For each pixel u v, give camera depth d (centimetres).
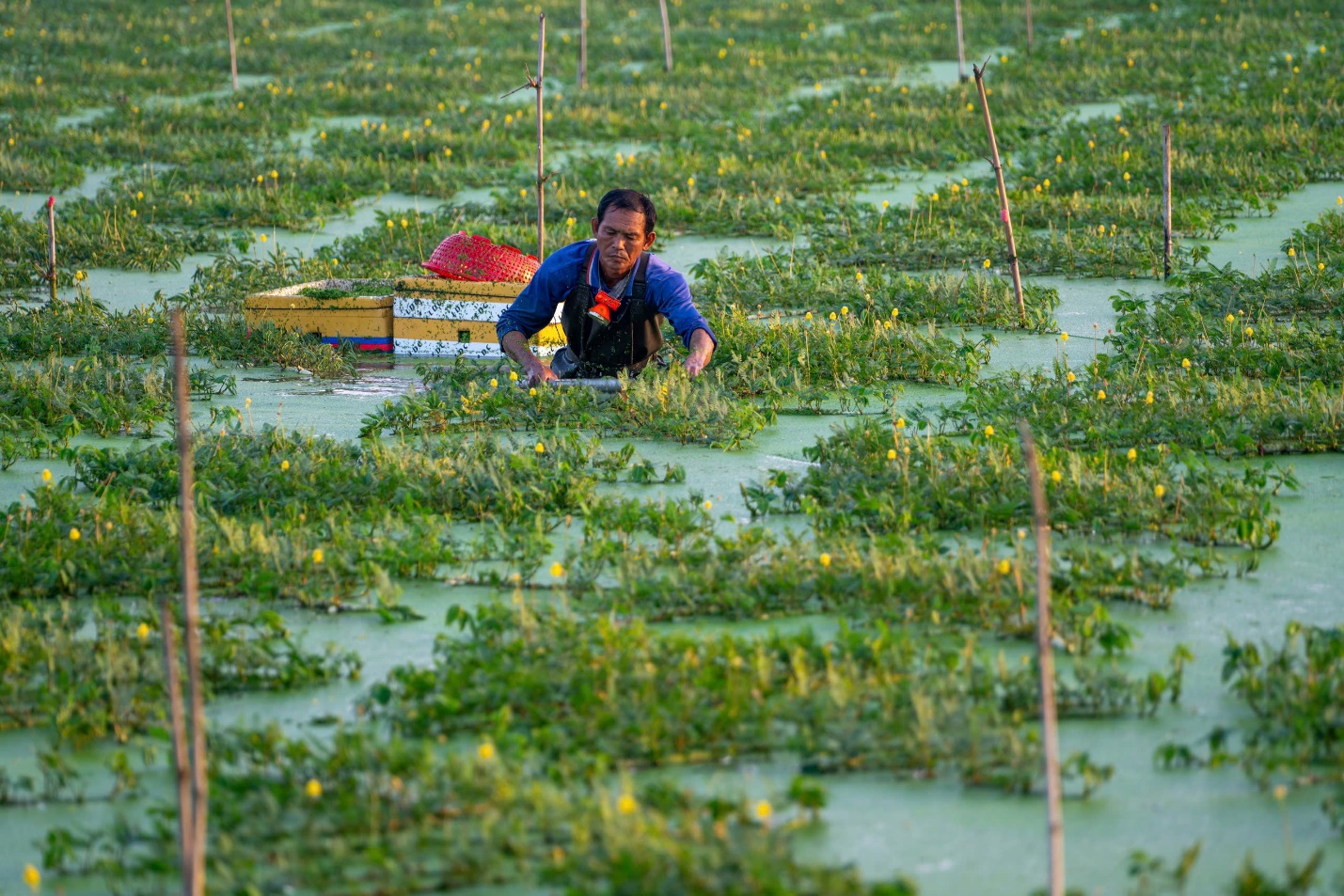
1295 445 1238
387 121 3362
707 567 938
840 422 1358
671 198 2508
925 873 636
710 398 1330
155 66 4297
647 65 4191
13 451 1252
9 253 2153
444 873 635
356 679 834
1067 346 1642
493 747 707
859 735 720
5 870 657
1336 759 715
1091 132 2950
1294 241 2053
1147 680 788
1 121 3381
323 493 1130
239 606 938
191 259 2219
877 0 5397
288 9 5403
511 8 5544
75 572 969
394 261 2097
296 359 1627
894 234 2192
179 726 596
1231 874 630
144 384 1450
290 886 627
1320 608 905
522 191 2519
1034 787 704
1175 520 1052
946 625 875
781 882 596
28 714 802
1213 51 3838
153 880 641
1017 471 1105
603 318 1410
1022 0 5028
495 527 1086
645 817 642
